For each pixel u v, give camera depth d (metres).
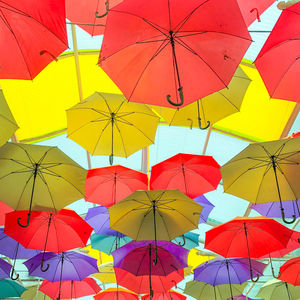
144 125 7.14
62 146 10.23
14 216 7.17
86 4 5.67
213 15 3.79
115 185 7.97
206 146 10.49
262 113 8.98
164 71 4.19
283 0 4.70
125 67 4.14
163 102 4.27
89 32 5.80
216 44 3.97
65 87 8.50
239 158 6.05
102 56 4.00
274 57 4.03
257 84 8.54
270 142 5.80
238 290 11.12
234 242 7.84
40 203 6.27
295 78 4.16
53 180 6.25
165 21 3.88
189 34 3.96
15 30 3.76
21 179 6.23
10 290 9.50
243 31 3.76
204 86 4.20
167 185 7.97
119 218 6.89
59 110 8.77
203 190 7.96
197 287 11.22
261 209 7.68
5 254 8.59
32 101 8.36
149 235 6.91
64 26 3.67
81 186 6.26
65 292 10.38
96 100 6.86
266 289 10.86
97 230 8.79
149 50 4.10
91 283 10.50
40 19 3.65
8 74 4.00
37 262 8.67
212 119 6.38
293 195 6.24
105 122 7.09
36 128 8.78
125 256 8.11
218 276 9.61
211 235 7.85
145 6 3.78
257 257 7.83
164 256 8.09
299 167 6.11
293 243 8.09
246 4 4.75
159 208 6.79
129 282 8.93
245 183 6.36
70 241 7.64
